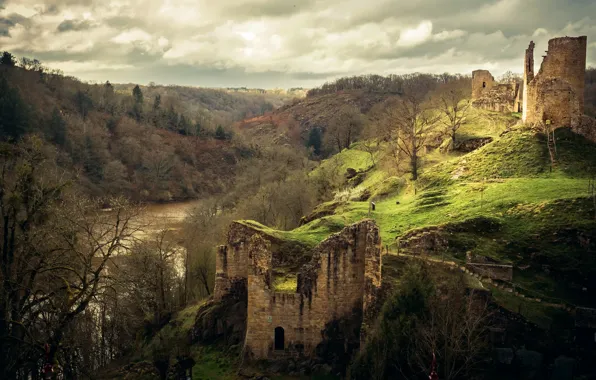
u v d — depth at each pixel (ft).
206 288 216.54
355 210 225.56
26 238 128.26
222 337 160.25
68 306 117.80
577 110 234.79
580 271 149.59
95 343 168.86
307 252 172.65
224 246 169.17
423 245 170.40
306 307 144.15
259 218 279.90
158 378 131.85
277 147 508.94
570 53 245.45
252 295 144.97
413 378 117.29
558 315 133.08
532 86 250.16
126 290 161.17
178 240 281.13
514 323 126.72
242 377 139.33
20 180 132.05
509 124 302.66
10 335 116.47
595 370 113.50
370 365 120.98
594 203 169.99
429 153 297.33
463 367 113.39
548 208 176.24
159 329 176.55
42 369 119.75
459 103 386.52
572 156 220.23
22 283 128.98
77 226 141.49
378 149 393.70
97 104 643.04
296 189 301.84
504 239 167.53
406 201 230.89
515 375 115.65
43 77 619.67
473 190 214.07
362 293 144.56
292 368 141.08
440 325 118.52
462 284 132.77
